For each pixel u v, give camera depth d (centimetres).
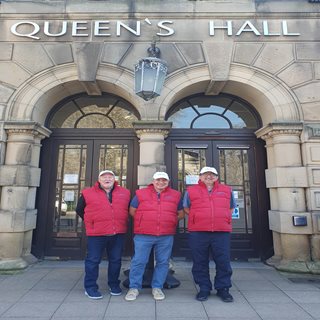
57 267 491
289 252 479
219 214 357
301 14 553
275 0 560
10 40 540
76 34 544
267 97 529
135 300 350
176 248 547
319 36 547
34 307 328
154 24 552
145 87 416
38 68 532
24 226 483
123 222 372
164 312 317
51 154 570
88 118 595
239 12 553
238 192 567
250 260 544
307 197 491
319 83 527
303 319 302
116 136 578
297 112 518
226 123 596
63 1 556
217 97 600
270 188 531
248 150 582
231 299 347
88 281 359
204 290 355
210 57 538
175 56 538
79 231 552
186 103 599
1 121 501
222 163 576
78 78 529
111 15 554
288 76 531
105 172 373
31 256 510
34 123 500
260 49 541
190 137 580
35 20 553
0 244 470
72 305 334
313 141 502
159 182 368
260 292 383
